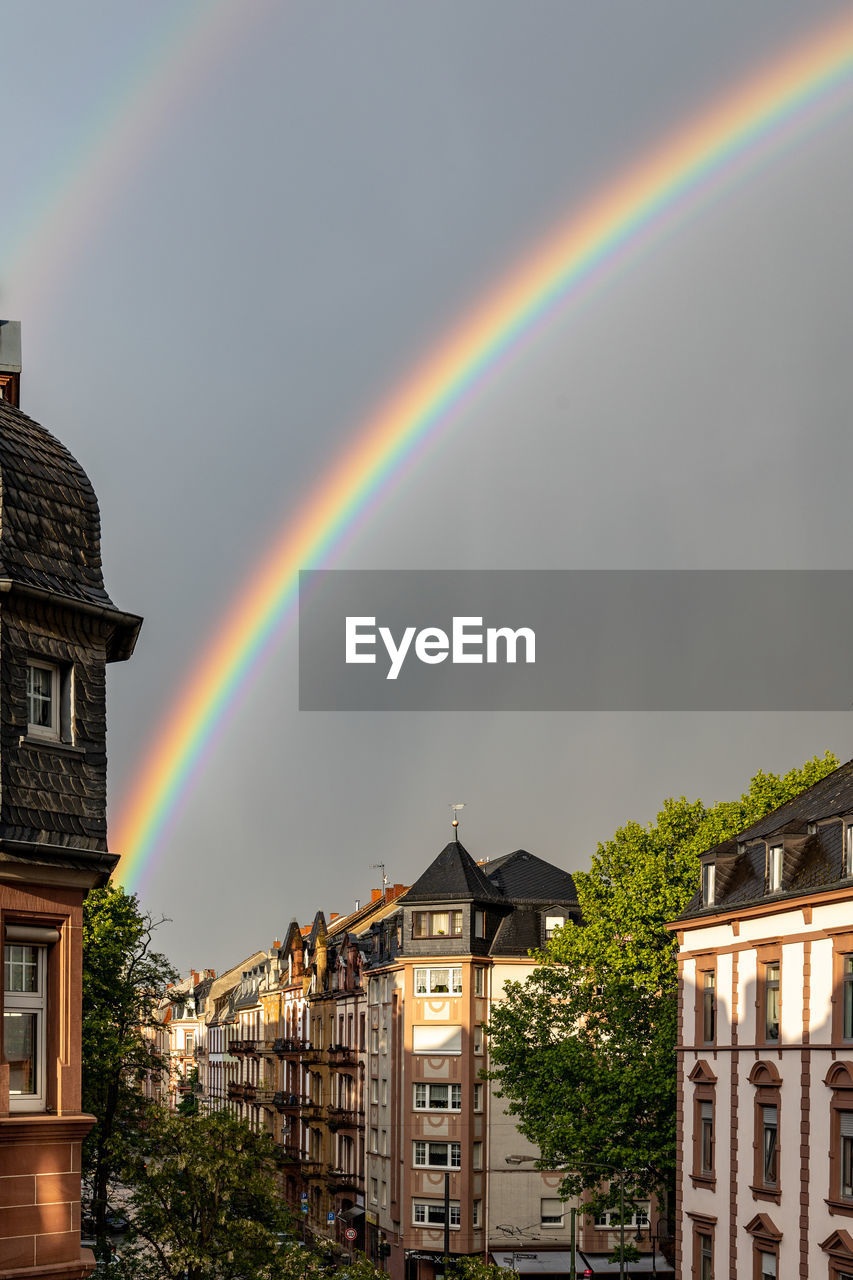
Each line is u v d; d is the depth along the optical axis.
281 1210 32.12
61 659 17.80
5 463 18.03
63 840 17.16
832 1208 36.94
